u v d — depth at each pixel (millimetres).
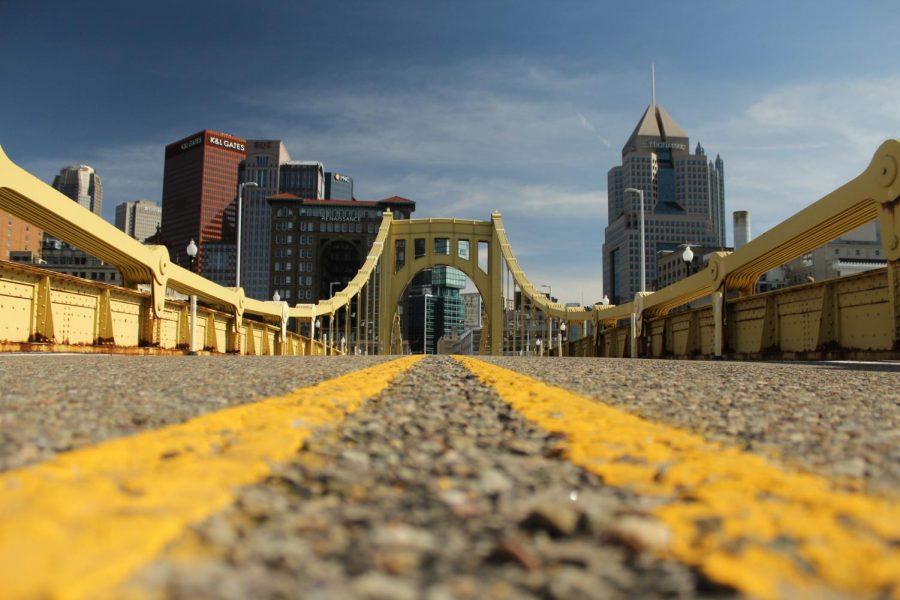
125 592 1171
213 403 4336
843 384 6953
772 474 2170
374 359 16781
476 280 70688
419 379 7180
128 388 5438
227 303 29328
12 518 1482
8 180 14578
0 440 2723
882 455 2775
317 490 2049
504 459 2598
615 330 36844
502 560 1447
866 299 15516
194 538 1525
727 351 22734
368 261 64312
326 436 3053
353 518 1759
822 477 2301
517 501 1945
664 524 1645
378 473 2312
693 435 3229
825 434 3348
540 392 5254
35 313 15906
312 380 6535
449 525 1718
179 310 24734
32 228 156500
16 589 1101
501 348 68688
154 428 3260
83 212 17531
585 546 1553
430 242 71750
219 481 1981
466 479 2244
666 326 29047
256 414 3580
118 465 2199
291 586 1268
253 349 33625
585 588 1280
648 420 3820
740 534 1553
